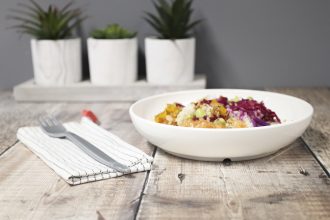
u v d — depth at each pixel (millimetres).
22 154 929
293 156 889
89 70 1630
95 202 702
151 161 839
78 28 1599
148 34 1591
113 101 1434
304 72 1604
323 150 923
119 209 677
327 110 1263
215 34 1587
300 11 1564
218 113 876
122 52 1427
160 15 1426
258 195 716
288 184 757
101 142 942
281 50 1593
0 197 724
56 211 674
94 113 1267
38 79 1459
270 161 863
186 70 1449
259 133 781
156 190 740
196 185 757
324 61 1594
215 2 1562
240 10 1568
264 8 1565
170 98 1064
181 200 702
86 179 774
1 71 1642
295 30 1577
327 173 803
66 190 748
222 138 780
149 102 1027
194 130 781
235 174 800
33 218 653
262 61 1604
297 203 688
